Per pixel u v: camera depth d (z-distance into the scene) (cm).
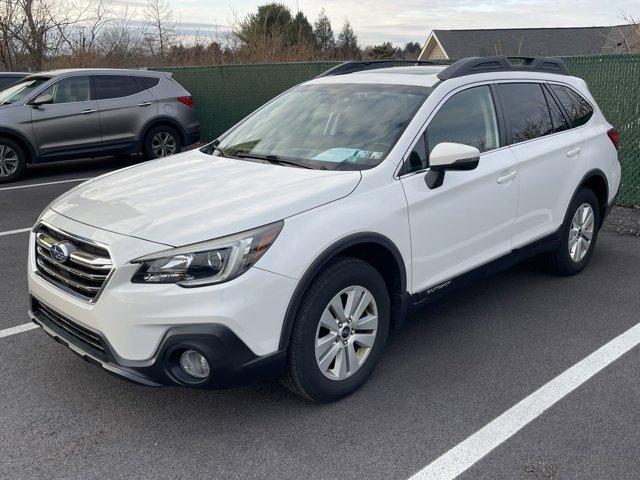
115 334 299
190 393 364
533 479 288
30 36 1903
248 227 302
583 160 516
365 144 386
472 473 292
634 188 775
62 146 1073
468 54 2983
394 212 356
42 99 1052
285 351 314
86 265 311
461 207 402
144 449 313
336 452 309
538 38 3036
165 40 2123
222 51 1816
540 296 505
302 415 340
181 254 291
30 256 363
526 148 460
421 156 384
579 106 535
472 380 375
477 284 536
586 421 331
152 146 1173
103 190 368
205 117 1461
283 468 298
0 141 1012
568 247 527
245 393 364
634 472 291
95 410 348
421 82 425
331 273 328
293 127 432
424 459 303
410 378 378
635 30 913
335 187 339
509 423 331
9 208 834
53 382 377
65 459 306
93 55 2014
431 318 467
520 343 423
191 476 293
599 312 473
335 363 345
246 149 425
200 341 289
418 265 381
